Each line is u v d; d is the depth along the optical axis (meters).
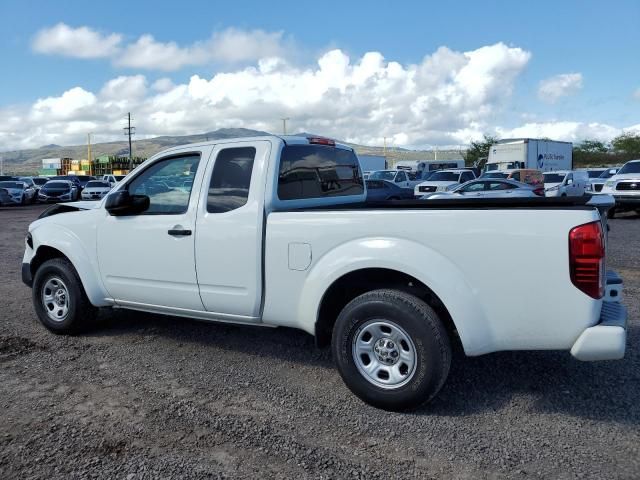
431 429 3.60
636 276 8.19
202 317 4.73
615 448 3.34
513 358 4.84
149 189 4.96
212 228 4.47
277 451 3.34
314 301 4.05
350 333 3.90
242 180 4.43
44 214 5.92
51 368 4.69
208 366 4.75
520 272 3.47
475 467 3.16
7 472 3.10
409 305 3.70
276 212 4.23
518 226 3.47
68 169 90.12
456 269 3.61
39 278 5.62
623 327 3.42
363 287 4.19
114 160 82.62
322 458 3.26
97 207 5.28
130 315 6.32
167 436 3.52
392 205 4.56
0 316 6.34
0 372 4.59
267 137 4.49
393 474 3.09
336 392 4.20
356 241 3.89
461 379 4.41
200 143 4.75
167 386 4.32
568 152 37.94
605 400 4.01
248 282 4.33
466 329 3.58
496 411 3.85
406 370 3.81
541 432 3.55
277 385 4.34
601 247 3.39
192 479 3.04
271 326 4.41
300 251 4.10
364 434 3.54
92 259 5.25
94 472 3.11
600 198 4.00
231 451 3.34
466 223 3.58
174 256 4.69
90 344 5.33
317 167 4.99
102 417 3.78
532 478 3.04
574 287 3.38
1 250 12.10
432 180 25.73
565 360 4.77
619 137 66.56
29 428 3.61
